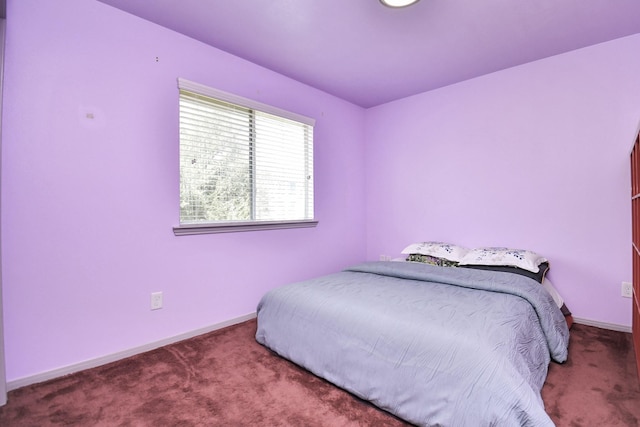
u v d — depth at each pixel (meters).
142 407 1.47
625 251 2.31
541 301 1.85
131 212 2.03
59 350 1.77
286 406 1.48
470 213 3.05
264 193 2.80
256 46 2.39
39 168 1.70
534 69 2.65
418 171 3.41
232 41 2.33
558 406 1.44
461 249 2.94
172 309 2.21
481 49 2.44
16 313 1.65
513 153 2.78
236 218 2.60
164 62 2.16
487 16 2.01
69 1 1.79
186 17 2.04
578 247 2.49
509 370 1.16
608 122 2.35
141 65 2.06
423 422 1.28
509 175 2.80
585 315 2.47
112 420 1.38
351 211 3.69
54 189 1.75
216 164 2.47
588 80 2.42
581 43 2.36
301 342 1.80
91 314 1.88
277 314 1.99
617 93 2.32
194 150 2.35
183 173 2.30
